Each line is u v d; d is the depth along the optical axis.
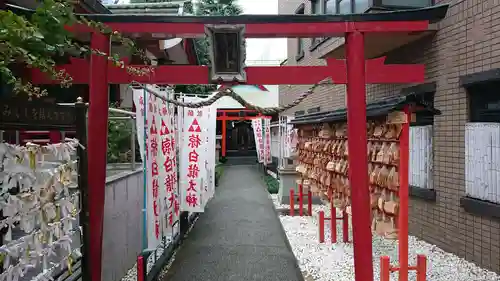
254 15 4.38
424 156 7.04
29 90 2.16
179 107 7.75
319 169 8.05
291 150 12.60
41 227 2.47
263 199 13.57
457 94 6.15
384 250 6.89
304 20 4.45
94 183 4.25
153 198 5.20
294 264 6.54
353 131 4.52
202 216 10.76
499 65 5.32
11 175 2.16
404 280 4.45
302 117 9.33
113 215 5.33
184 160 7.82
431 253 6.38
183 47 7.69
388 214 4.90
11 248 2.17
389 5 6.95
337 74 4.93
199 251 7.38
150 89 5.07
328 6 10.08
